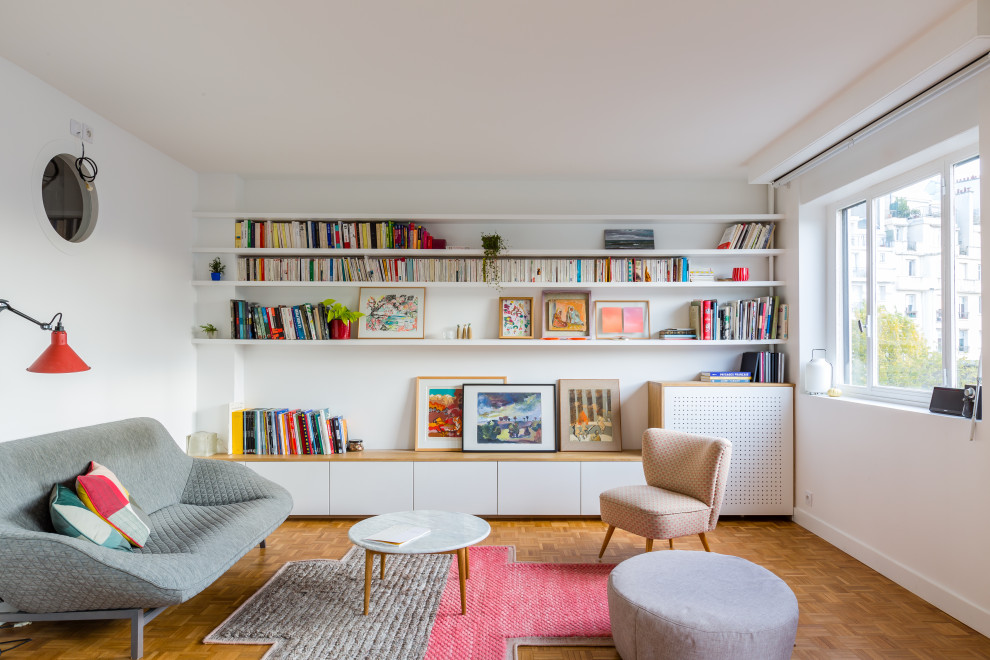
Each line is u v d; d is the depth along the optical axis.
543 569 3.60
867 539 3.69
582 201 5.02
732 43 2.71
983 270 2.75
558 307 4.99
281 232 4.86
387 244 4.84
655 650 2.26
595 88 3.19
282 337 4.84
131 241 3.93
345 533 4.32
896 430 3.40
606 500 3.72
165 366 4.36
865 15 2.48
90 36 2.64
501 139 4.00
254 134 3.90
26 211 3.03
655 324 5.02
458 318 5.02
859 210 4.17
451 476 4.63
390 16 2.47
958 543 2.93
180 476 3.71
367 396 5.04
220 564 2.76
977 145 3.08
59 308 3.27
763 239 4.86
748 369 4.85
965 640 2.73
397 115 3.57
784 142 3.98
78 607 2.46
